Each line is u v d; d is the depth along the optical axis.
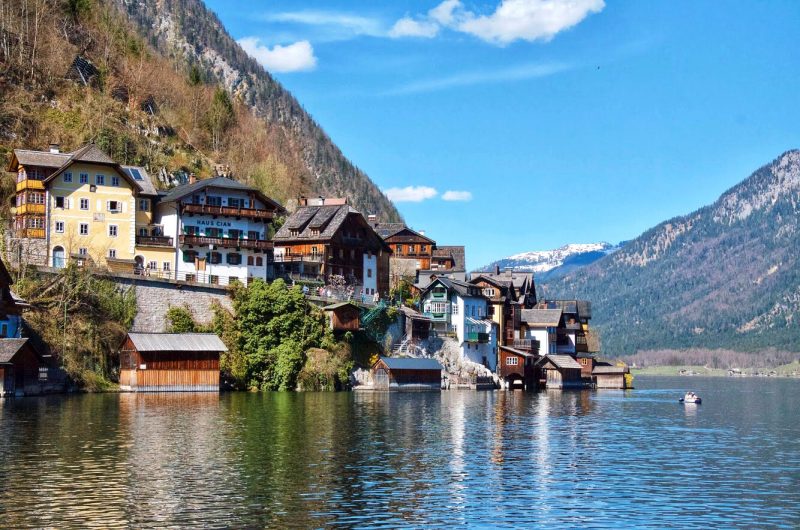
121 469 48.28
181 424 67.50
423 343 137.12
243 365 110.50
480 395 118.62
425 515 39.91
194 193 126.06
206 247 125.81
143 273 118.62
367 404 91.94
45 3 182.12
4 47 162.50
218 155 198.25
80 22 196.00
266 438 61.03
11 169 120.38
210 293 112.62
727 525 39.12
